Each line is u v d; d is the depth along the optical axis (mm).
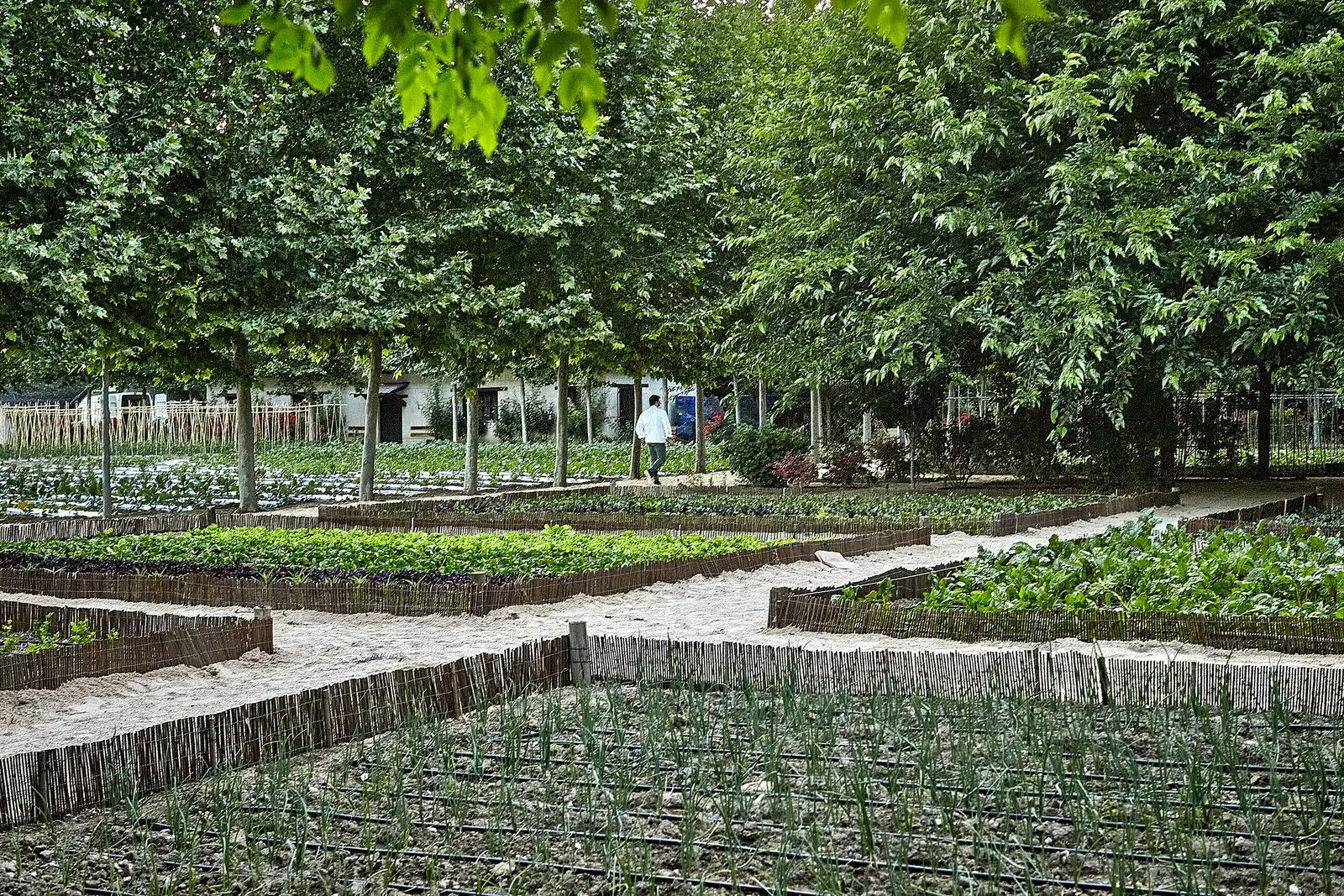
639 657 8312
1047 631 9258
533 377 34375
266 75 20609
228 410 49562
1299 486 25125
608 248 24594
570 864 4938
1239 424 27297
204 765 6379
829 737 6641
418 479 33469
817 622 9953
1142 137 19469
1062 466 24844
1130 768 5828
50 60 18484
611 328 25016
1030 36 21297
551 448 45094
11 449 41250
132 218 19391
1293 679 7199
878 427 32750
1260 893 4496
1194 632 8930
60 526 18109
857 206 22438
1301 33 20125
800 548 14688
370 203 22266
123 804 5707
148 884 4848
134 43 19781
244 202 20438
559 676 8359
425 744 6723
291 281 21031
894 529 17047
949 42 21344
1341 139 18859
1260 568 10617
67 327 17453
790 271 22031
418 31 4789
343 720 6992
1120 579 10484
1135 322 19781
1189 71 21234
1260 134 18828
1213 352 20797
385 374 57719
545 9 4641
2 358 20000
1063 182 19656
